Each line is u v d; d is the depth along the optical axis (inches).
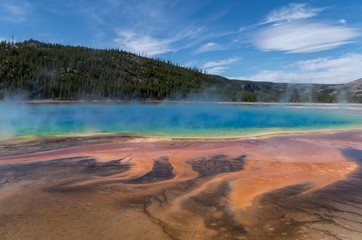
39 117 727.1
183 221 120.9
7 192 160.7
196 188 174.7
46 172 214.1
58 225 114.3
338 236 107.0
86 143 352.8
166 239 103.5
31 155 280.5
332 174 216.5
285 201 149.6
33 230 109.3
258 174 215.5
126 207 137.3
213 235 107.3
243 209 136.5
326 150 323.0
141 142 366.0
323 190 171.9
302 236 106.9
